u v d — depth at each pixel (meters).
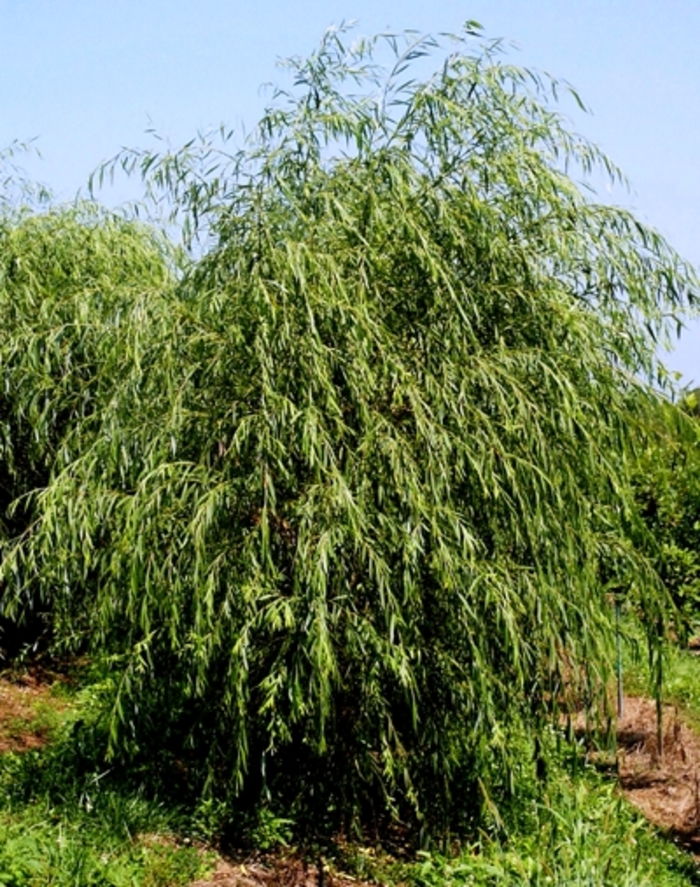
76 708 7.45
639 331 5.54
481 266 5.32
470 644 4.86
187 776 5.89
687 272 5.58
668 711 8.64
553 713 5.47
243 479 4.80
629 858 4.93
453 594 4.96
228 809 5.32
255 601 4.71
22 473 8.28
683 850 5.81
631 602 6.12
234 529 4.94
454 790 5.51
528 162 5.32
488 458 4.89
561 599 4.97
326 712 4.48
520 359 5.06
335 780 5.31
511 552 5.20
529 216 5.44
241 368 4.98
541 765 5.53
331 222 5.09
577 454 5.19
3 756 6.21
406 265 5.18
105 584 5.32
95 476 5.25
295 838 5.36
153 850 4.99
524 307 5.29
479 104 5.39
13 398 8.05
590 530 5.39
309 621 4.56
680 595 7.29
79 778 5.71
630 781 7.00
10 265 8.23
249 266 5.00
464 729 5.21
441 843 5.26
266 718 5.15
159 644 5.32
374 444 4.77
